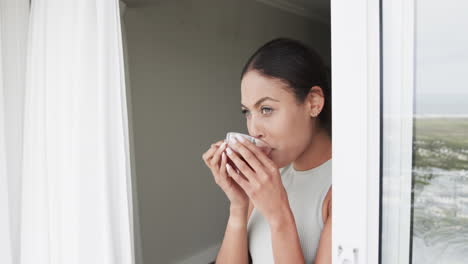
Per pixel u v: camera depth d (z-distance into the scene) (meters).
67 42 1.15
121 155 1.08
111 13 1.06
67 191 1.18
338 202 0.65
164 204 2.96
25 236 1.32
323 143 1.05
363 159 0.62
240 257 1.17
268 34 3.81
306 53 1.01
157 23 2.83
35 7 1.28
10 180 1.39
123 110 1.11
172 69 2.96
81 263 1.12
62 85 1.18
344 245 0.65
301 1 3.81
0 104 1.30
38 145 1.28
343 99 0.63
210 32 3.24
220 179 1.11
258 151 0.97
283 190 0.98
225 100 3.43
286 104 1.00
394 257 0.62
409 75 0.58
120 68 1.09
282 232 0.96
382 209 0.62
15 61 1.38
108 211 1.07
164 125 2.94
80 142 1.10
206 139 3.28
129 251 1.10
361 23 0.60
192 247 3.18
